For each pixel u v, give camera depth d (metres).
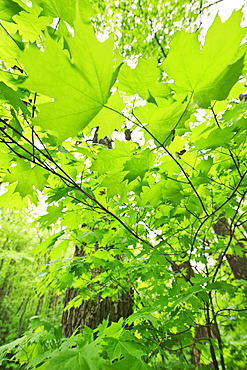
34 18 0.37
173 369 0.80
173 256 0.85
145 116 0.33
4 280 5.59
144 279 0.68
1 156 0.51
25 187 0.51
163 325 0.59
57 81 0.20
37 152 0.54
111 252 0.78
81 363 0.35
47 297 5.96
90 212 0.68
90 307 1.18
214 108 0.44
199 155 0.54
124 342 0.43
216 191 0.75
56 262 0.75
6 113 0.50
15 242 5.05
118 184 0.45
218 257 1.04
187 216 0.63
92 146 0.77
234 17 0.21
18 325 5.45
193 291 0.49
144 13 2.24
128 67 0.29
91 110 0.24
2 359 0.58
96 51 0.20
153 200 0.54
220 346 0.78
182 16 2.11
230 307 0.79
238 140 0.41
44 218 0.62
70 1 0.34
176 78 0.27
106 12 2.34
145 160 0.39
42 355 0.48
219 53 0.24
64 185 0.62
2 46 0.39
